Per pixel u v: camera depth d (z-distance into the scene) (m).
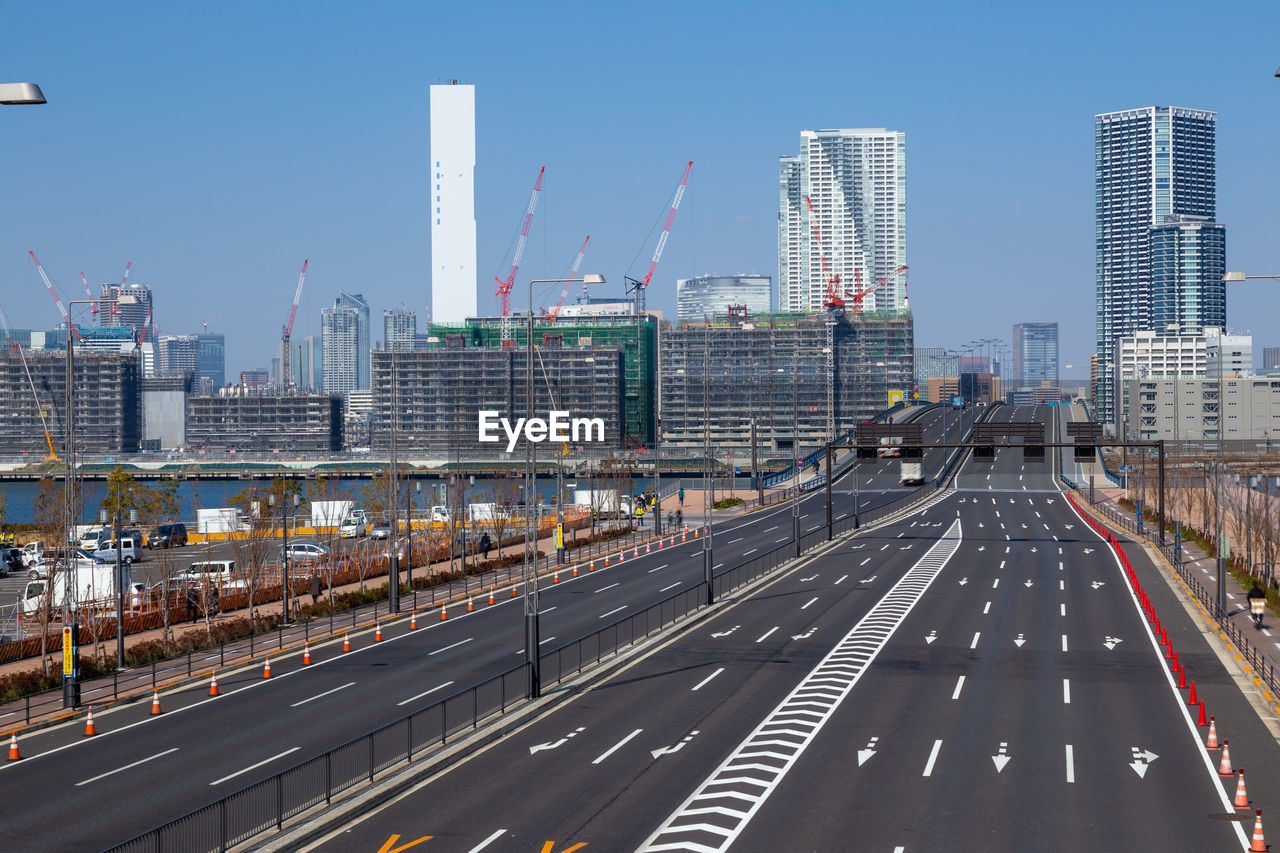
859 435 99.31
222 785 35.91
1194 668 53.44
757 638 61.88
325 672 55.16
